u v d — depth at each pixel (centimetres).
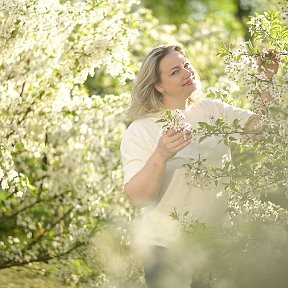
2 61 920
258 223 611
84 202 1003
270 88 600
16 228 1089
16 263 1057
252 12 2958
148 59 652
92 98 1048
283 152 598
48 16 915
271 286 604
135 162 632
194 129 591
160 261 638
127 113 666
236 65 609
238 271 604
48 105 977
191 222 616
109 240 977
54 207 1063
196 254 603
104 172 1016
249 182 612
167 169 627
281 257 605
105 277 986
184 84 647
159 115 653
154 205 639
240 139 620
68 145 1023
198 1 3048
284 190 626
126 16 953
